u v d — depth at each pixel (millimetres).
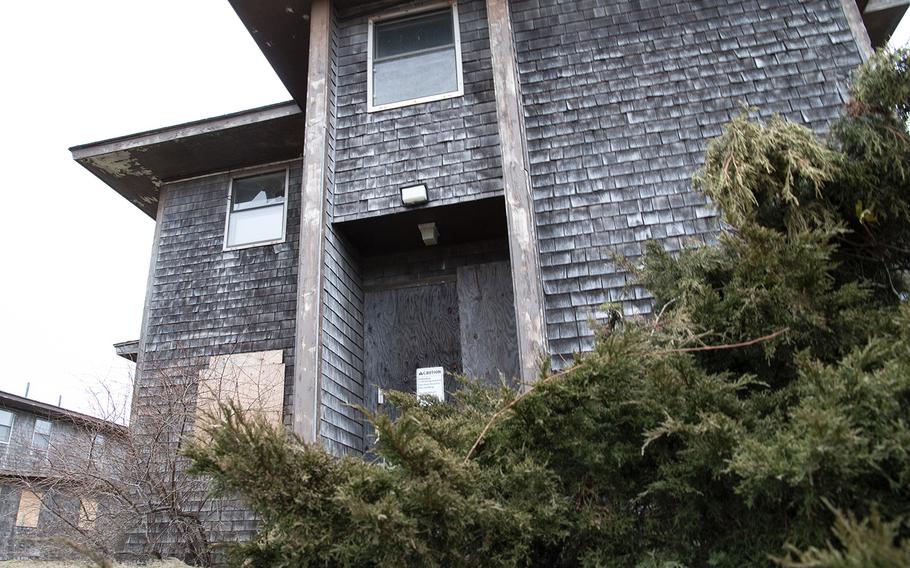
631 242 4309
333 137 5215
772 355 2049
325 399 4477
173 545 5223
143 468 4805
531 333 4066
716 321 2193
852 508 1456
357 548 1688
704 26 4832
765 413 1938
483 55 5223
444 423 2066
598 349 1931
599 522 1891
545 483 1907
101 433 5164
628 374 1938
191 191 7301
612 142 4621
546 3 5176
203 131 6535
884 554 1021
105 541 4574
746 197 2215
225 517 5266
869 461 1348
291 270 6590
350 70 5473
